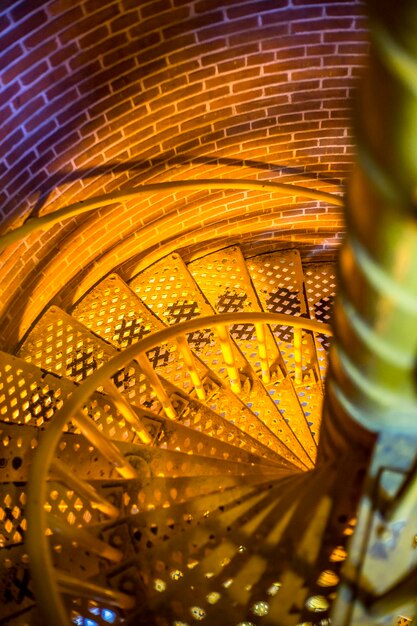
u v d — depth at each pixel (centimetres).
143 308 530
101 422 446
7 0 333
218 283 573
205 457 425
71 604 326
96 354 495
